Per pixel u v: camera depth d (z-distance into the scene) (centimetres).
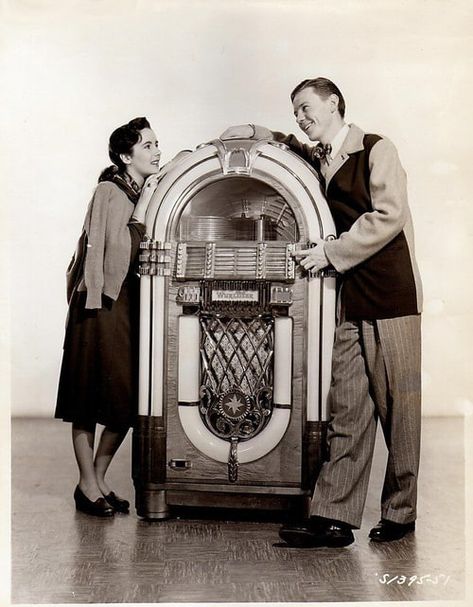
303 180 271
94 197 290
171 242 277
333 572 237
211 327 278
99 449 303
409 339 259
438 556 251
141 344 278
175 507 292
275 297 270
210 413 277
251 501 275
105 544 258
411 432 260
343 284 269
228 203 292
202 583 227
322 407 268
